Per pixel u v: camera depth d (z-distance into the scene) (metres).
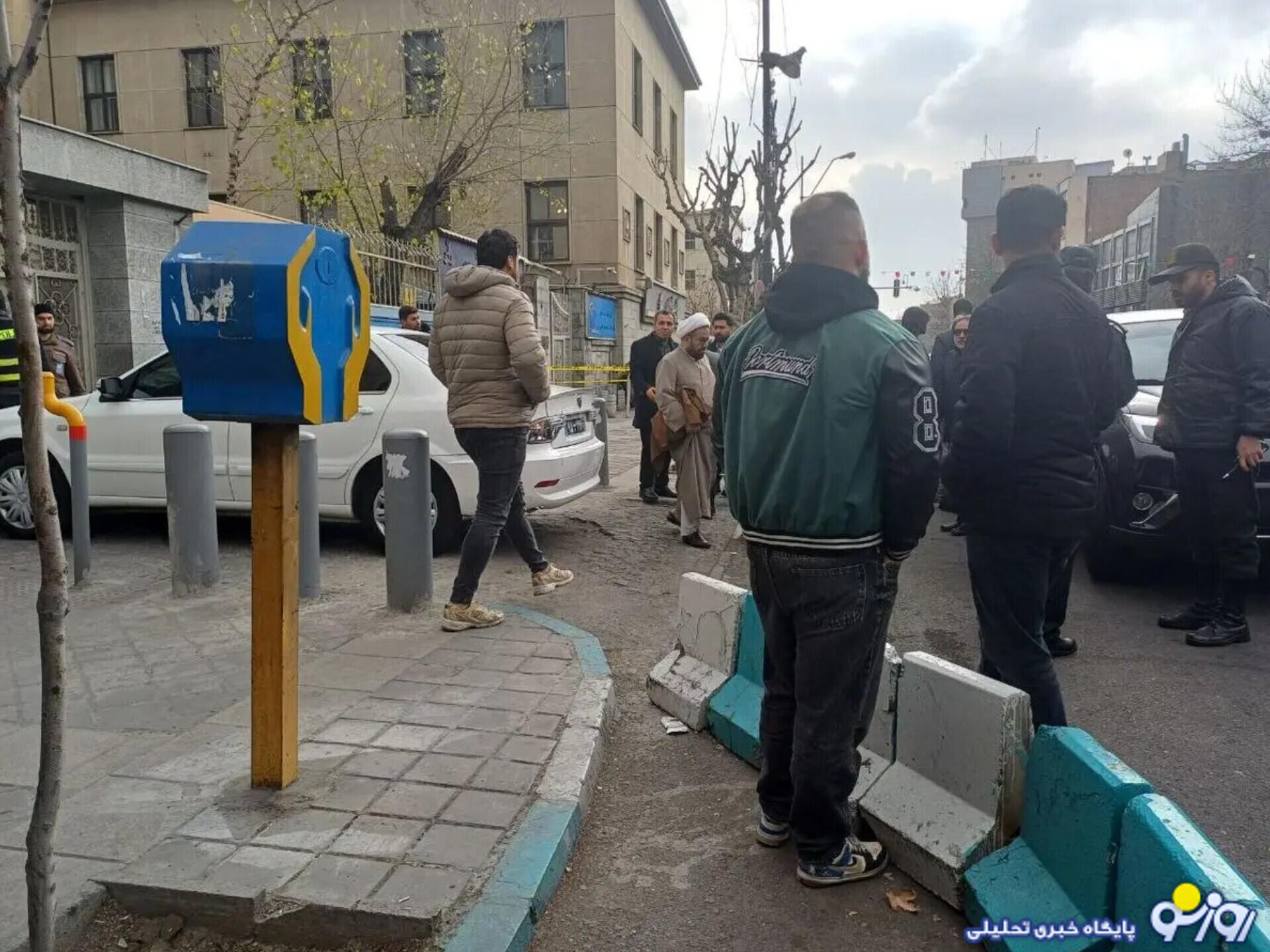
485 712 3.96
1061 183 73.50
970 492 3.36
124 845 2.88
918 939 2.73
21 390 2.09
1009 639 3.43
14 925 2.48
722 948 2.70
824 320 2.67
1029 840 2.71
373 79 17.55
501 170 20.03
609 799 3.55
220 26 23.42
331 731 3.75
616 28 22.98
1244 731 4.14
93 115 24.50
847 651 2.73
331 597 5.91
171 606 5.69
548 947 2.69
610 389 23.27
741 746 3.85
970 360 3.28
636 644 5.31
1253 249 31.36
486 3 20.42
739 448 2.84
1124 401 3.54
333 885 2.69
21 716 3.97
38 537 2.14
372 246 14.23
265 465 3.14
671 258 31.52
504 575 6.71
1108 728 4.19
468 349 5.02
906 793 3.13
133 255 10.59
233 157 16.92
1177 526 5.90
